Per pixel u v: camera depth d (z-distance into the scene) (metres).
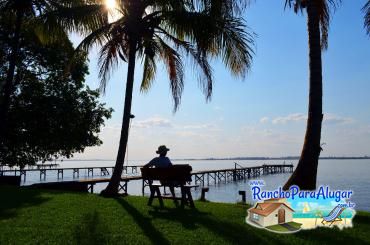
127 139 12.70
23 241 5.87
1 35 22.02
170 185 9.41
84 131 25.62
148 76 15.53
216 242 5.88
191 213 8.36
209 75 11.95
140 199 11.10
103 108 26.94
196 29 10.77
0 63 22.91
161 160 9.88
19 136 23.50
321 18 11.23
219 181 48.84
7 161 24.05
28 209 8.72
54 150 25.59
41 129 23.84
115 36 12.64
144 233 6.44
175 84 14.07
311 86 9.73
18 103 23.59
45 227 6.84
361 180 50.25
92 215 8.03
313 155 9.43
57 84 24.66
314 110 9.60
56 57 24.06
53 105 23.88
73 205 9.43
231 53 11.27
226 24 10.84
